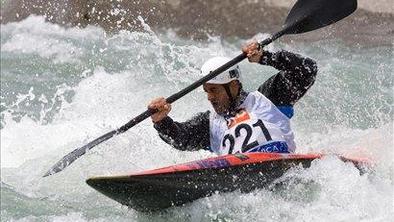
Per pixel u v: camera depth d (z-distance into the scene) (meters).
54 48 45.12
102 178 20.73
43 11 49.78
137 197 21.73
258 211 22.42
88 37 47.28
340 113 33.12
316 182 23.28
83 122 32.25
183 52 45.56
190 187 21.95
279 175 22.89
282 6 52.31
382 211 22.42
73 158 22.94
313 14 25.25
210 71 23.53
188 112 32.78
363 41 46.91
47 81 39.47
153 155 27.11
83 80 38.47
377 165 25.06
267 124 23.34
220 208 22.45
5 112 34.22
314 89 36.41
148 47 45.62
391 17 49.22
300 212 22.36
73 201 24.53
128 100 35.09
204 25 51.03
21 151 29.48
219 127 23.64
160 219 22.55
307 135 30.27
